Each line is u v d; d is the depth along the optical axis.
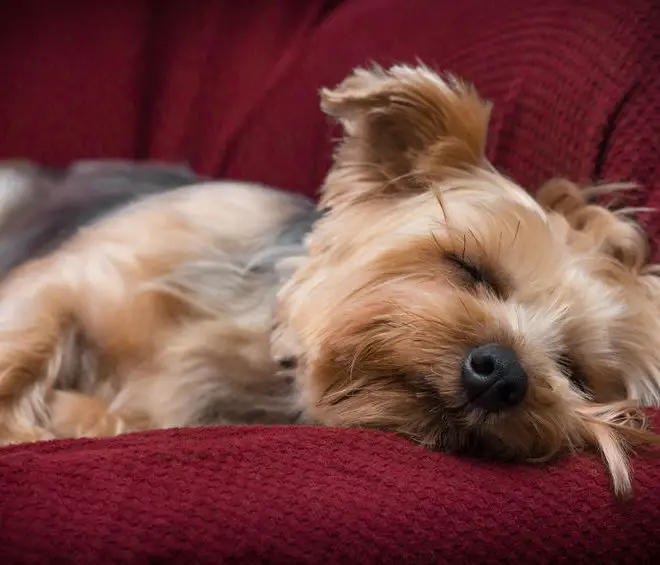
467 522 0.62
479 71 0.83
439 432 0.69
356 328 0.71
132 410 0.76
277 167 0.92
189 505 0.61
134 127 1.00
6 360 0.75
